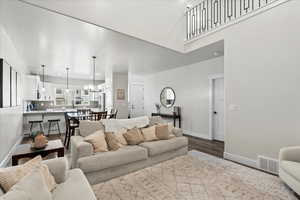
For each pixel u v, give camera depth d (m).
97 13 2.55
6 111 2.93
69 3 2.29
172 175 2.40
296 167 1.80
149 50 3.77
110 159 2.21
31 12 2.25
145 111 7.82
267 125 2.58
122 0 2.84
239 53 2.96
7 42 2.99
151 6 3.28
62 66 5.49
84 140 2.37
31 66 5.52
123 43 3.35
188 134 5.47
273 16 2.53
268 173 2.49
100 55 4.18
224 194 1.93
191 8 4.00
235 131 3.01
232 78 3.08
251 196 1.89
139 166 2.57
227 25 3.13
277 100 2.48
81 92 8.59
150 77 7.43
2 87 2.62
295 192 1.84
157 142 2.90
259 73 2.69
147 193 1.95
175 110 5.82
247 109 2.85
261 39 2.67
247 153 2.83
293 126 2.32
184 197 1.87
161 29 3.48
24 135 5.04
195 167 2.68
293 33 2.33
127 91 6.68
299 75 2.27
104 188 2.04
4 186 1.12
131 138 2.83
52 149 2.10
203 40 3.61
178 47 3.88
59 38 3.10
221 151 3.63
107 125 2.89
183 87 5.69
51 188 1.30
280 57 2.45
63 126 5.64
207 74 4.82
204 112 4.94
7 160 2.98
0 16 2.34
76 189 1.34
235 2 3.20
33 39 3.15
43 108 7.03
